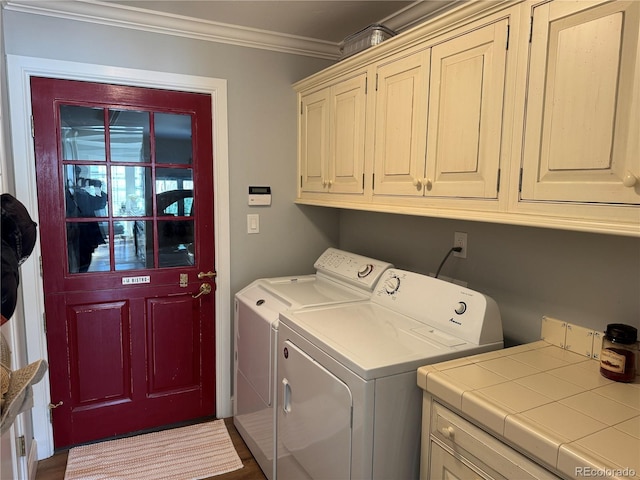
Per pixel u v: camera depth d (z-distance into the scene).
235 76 2.55
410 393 1.42
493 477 1.13
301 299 2.10
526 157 1.29
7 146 2.02
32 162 2.14
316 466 1.63
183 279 2.55
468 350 1.53
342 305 2.03
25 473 1.95
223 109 2.53
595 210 1.11
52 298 2.26
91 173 2.30
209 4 2.13
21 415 1.91
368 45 2.09
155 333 2.52
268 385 2.05
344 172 2.23
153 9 2.20
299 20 2.33
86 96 2.23
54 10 2.10
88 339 2.36
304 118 2.65
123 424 2.49
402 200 1.82
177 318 2.56
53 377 2.29
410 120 1.75
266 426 2.09
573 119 1.16
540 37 1.23
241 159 2.62
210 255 2.61
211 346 2.67
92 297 2.35
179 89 2.43
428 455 1.36
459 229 2.00
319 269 2.62
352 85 2.12
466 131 1.49
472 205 1.48
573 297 1.54
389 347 1.52
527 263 1.69
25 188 2.12
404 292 1.94
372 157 2.00
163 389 2.57
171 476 2.16
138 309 2.46
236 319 2.55
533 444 1.00
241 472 2.20
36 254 2.17
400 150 1.82
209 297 2.63
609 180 1.08
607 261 1.43
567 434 0.99
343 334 1.64
